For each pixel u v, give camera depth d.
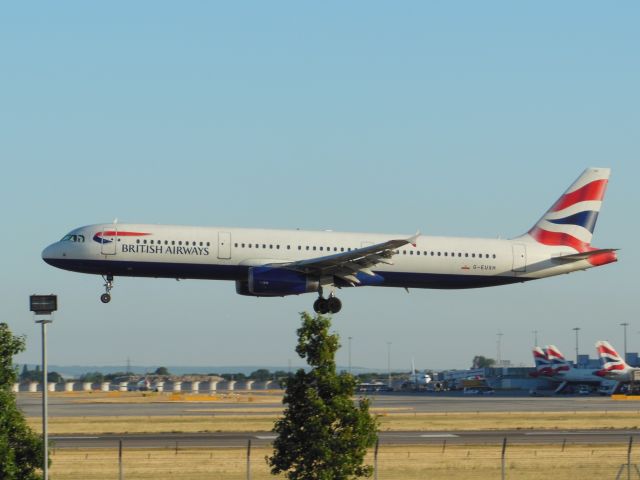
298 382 79.12
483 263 155.88
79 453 106.06
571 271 162.75
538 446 117.19
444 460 104.00
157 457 103.44
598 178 166.75
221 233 144.38
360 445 78.06
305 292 144.62
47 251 140.50
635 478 95.88
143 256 141.25
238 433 129.75
